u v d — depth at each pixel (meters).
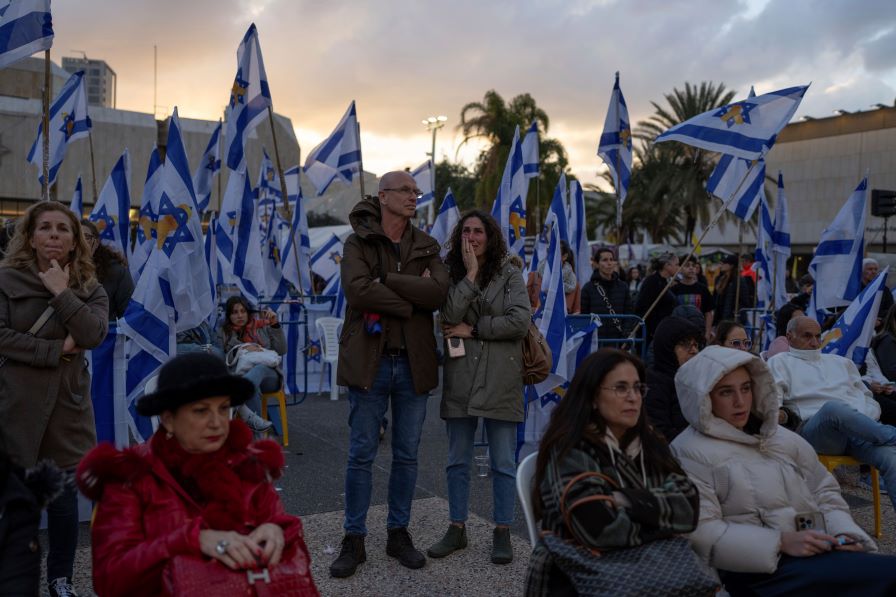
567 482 2.65
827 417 4.59
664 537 2.64
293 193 15.68
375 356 4.04
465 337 4.24
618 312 8.67
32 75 31.75
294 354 9.52
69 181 31.75
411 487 4.24
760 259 10.45
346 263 4.08
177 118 5.47
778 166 53.97
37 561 2.18
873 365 6.15
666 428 3.92
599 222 47.62
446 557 4.26
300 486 5.58
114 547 2.23
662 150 34.53
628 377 2.75
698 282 10.03
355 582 3.91
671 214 38.53
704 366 3.19
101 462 2.30
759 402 3.20
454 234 4.54
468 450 4.38
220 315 8.29
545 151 37.81
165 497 2.33
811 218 52.50
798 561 2.88
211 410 2.31
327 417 8.09
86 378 3.65
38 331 3.41
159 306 5.18
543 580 2.66
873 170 49.53
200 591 2.11
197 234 5.44
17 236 3.53
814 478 3.27
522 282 4.35
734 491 3.10
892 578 2.67
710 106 34.25
